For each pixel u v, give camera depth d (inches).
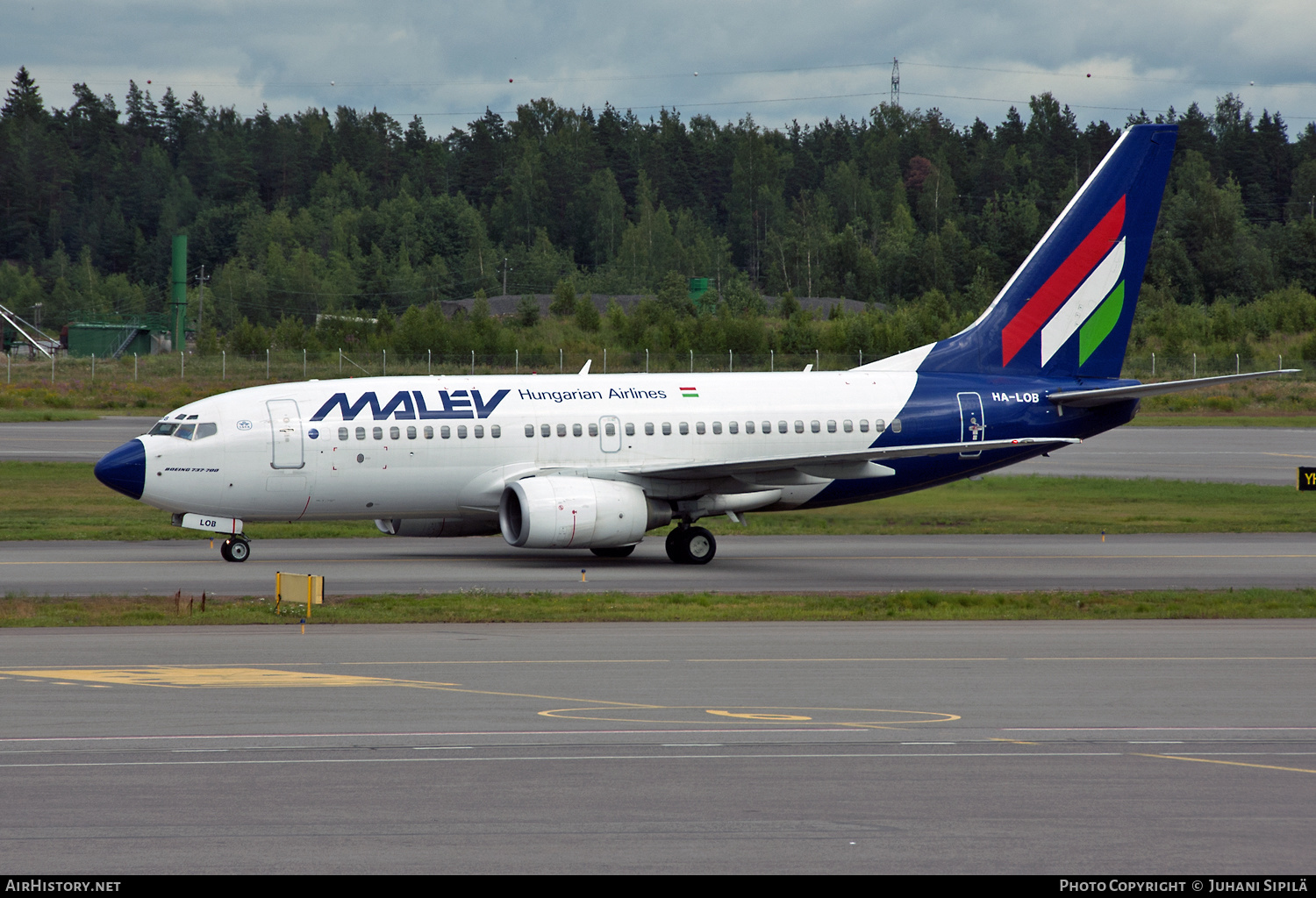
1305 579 4475.9
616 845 1625.2
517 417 4982.8
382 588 4116.6
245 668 2751.0
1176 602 3823.8
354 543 5457.7
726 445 5137.8
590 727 2240.4
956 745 2137.1
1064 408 5438.0
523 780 1909.4
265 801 1798.7
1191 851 1624.0
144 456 4662.9
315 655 2908.5
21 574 4367.6
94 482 7372.1
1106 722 2309.3
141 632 3216.0
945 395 5359.3
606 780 1915.6
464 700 2449.6
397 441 4867.1
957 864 1569.9
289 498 4803.2
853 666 2827.3
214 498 4726.9
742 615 3563.0
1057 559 5012.3
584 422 5029.5
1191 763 2034.9
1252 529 5984.3
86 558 4847.4
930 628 3376.0
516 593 3988.7
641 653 2957.7
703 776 1940.2
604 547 4837.6
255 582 4207.7
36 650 2957.7
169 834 1656.0
